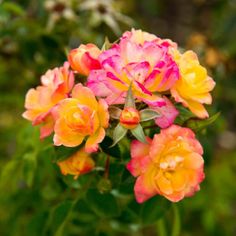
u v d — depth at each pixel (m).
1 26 0.66
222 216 0.79
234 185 0.80
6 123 0.82
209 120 0.43
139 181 0.40
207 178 0.79
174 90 0.40
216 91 0.80
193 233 0.80
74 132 0.39
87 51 0.41
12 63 0.71
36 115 0.43
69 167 0.43
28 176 0.52
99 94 0.39
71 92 0.42
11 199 0.60
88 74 0.42
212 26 0.96
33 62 0.68
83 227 0.55
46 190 0.55
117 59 0.38
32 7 0.71
